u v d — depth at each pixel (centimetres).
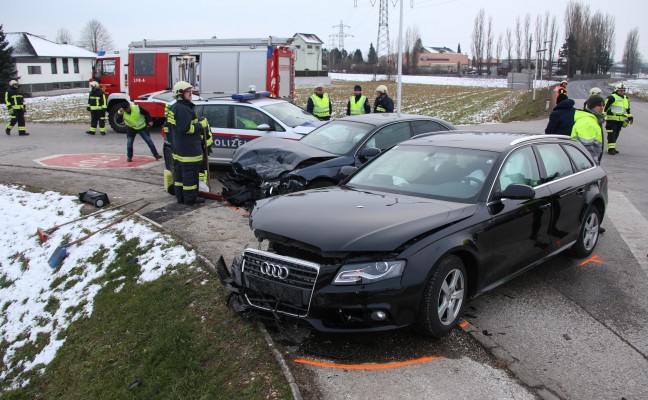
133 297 549
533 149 531
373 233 380
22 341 583
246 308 424
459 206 437
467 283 430
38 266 707
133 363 450
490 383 353
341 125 841
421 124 854
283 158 775
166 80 1712
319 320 376
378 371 367
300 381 356
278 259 391
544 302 480
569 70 10725
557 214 521
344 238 377
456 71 12031
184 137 785
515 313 457
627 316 454
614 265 577
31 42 6216
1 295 689
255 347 404
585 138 764
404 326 376
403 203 443
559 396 341
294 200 469
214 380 384
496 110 3366
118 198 880
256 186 807
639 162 1309
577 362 380
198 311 481
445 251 388
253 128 997
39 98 4600
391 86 6656
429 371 366
